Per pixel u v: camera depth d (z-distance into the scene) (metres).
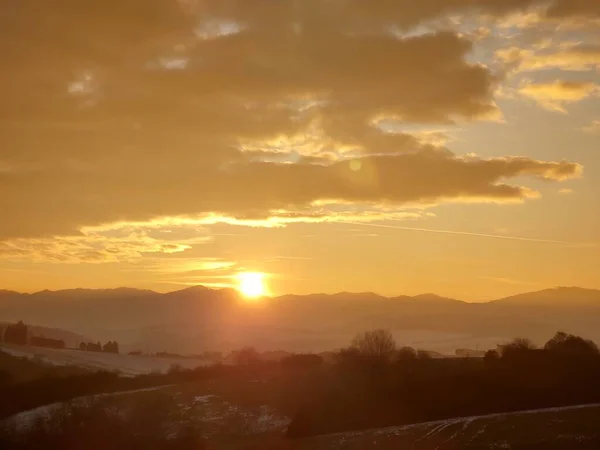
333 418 57.56
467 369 71.00
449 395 61.97
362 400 61.81
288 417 59.09
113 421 54.47
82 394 70.94
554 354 75.75
